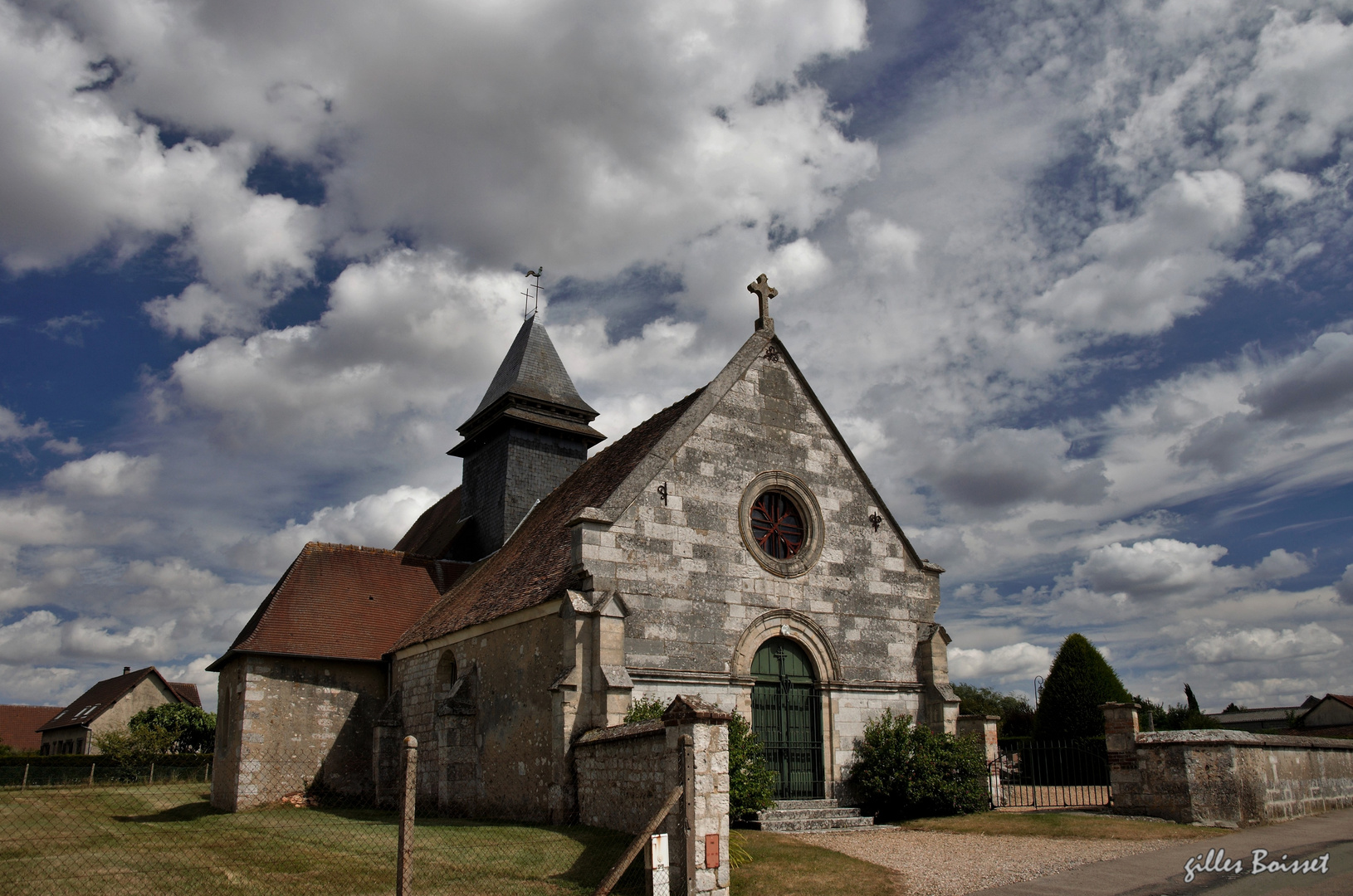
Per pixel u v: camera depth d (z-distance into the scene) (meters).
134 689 59.78
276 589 25.16
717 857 9.16
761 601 17.95
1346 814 17.14
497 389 29.83
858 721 18.64
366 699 23.81
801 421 19.81
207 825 16.16
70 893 9.36
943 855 12.81
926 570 20.70
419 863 11.13
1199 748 15.50
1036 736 27.14
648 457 17.41
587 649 15.60
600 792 13.87
